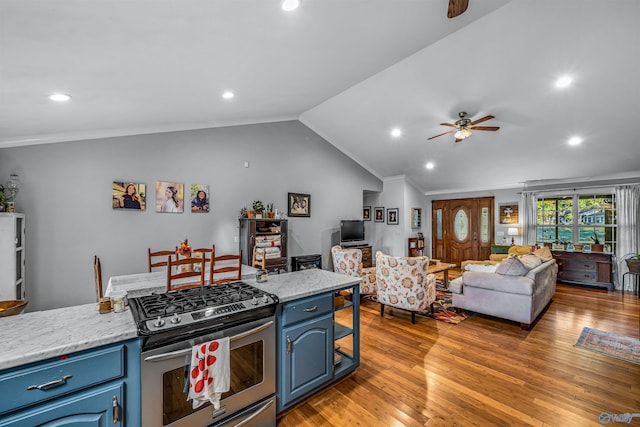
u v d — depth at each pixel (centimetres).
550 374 260
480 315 421
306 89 385
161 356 145
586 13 279
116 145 386
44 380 119
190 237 450
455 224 813
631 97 369
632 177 561
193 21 165
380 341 331
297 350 208
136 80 230
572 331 359
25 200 330
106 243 379
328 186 658
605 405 217
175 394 152
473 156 609
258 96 370
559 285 609
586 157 532
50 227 343
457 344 323
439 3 227
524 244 683
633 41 297
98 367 131
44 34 143
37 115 261
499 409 213
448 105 454
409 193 801
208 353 157
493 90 403
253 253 470
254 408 183
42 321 151
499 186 728
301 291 214
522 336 345
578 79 359
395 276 396
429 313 428
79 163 361
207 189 468
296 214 591
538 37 314
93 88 224
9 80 184
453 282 430
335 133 636
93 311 167
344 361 258
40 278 337
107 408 134
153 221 415
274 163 557
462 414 208
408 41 289
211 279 260
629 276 557
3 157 320
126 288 238
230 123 490
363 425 198
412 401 223
